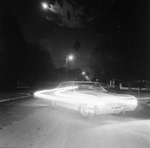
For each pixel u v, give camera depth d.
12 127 6.66
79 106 8.25
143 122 7.62
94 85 10.07
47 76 40.03
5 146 4.77
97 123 7.38
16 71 29.80
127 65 20.19
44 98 12.11
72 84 9.76
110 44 21.23
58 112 9.87
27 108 11.43
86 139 5.36
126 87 40.84
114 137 5.56
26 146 4.77
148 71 17.56
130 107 8.11
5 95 19.92
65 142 5.09
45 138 5.43
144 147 4.75
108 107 7.48
